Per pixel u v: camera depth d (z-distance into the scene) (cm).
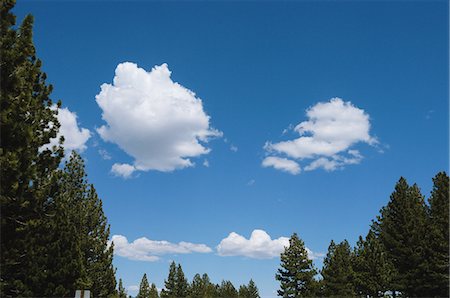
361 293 6475
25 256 2114
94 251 4034
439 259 5438
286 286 6912
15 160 1617
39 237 2152
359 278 6384
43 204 2016
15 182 1653
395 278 5872
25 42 1781
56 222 2638
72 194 3862
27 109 1797
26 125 1727
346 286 6612
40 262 2400
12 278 2203
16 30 1753
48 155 1972
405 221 6044
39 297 2333
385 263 6128
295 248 7019
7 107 1677
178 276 10838
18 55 1730
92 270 3950
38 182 1881
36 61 1967
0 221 1684
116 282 4509
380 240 6906
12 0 1753
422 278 5559
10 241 1856
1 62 1691
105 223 4172
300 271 6944
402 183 6331
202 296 10138
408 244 5944
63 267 2523
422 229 5934
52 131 2000
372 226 7225
